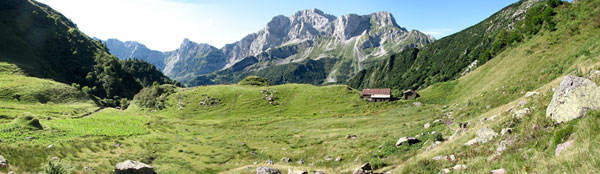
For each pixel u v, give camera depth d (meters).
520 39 99.75
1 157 26.89
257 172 26.66
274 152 43.38
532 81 43.62
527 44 77.19
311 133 58.41
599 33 52.28
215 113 113.81
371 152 32.69
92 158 35.56
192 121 92.81
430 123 42.72
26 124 50.84
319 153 38.34
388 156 29.00
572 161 10.24
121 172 27.11
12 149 32.12
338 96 120.31
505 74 68.06
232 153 44.69
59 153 35.19
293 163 34.91
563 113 15.34
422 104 92.38
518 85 45.88
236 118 101.06
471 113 42.31
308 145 46.06
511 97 41.44
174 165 36.88
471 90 82.94
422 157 22.78
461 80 102.38
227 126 81.25
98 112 104.75
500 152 16.03
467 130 25.84
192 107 122.06
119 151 41.97
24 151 32.47
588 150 10.16
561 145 12.38
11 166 26.67
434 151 23.52
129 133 60.66
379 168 24.73
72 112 98.06
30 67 189.62
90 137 50.50
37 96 115.12
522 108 24.00
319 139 49.72
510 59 75.75
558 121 15.31
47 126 55.25
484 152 17.53
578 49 45.94
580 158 10.05
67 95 128.25
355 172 22.70
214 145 52.72
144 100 142.75
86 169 29.31
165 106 129.00
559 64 43.19
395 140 35.19
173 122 88.69
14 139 41.22
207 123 88.00
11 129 47.06
